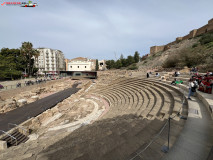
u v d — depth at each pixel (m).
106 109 14.63
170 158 3.02
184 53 29.52
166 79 17.08
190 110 6.01
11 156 4.75
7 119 11.14
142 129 4.82
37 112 12.90
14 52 40.22
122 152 3.48
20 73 35.28
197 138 3.79
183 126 4.67
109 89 22.66
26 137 8.97
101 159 3.29
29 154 4.45
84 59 73.94
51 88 26.48
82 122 11.31
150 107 8.76
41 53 61.41
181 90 9.77
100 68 78.44
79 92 23.03
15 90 19.00
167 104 7.91
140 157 3.14
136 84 19.12
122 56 75.19
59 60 70.50
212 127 4.40
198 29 49.28
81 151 3.94
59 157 3.70
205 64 21.70
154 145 3.64
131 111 9.55
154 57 59.88
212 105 5.66
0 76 29.91
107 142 4.30
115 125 6.36
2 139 7.85
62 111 14.36
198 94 8.10
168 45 64.94
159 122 5.33
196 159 2.94
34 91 22.06
